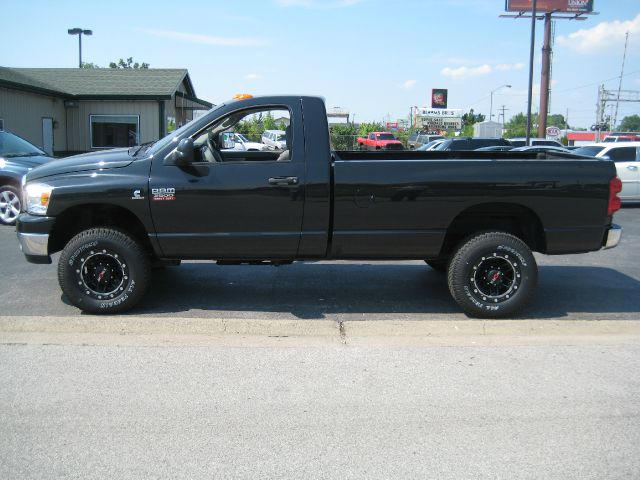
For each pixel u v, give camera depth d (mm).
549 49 42000
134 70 27297
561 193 5840
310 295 6848
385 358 4988
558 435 3740
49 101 23062
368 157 7293
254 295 6809
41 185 5785
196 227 5770
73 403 4102
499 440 3674
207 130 5855
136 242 5891
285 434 3717
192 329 5578
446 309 6383
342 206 5746
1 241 9961
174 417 3920
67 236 6223
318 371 4691
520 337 5590
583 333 5715
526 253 5859
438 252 5926
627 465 3418
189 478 3246
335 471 3322
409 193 5746
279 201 5715
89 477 3248
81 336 5441
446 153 7363
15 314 5977
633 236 11281
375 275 7820
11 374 4566
